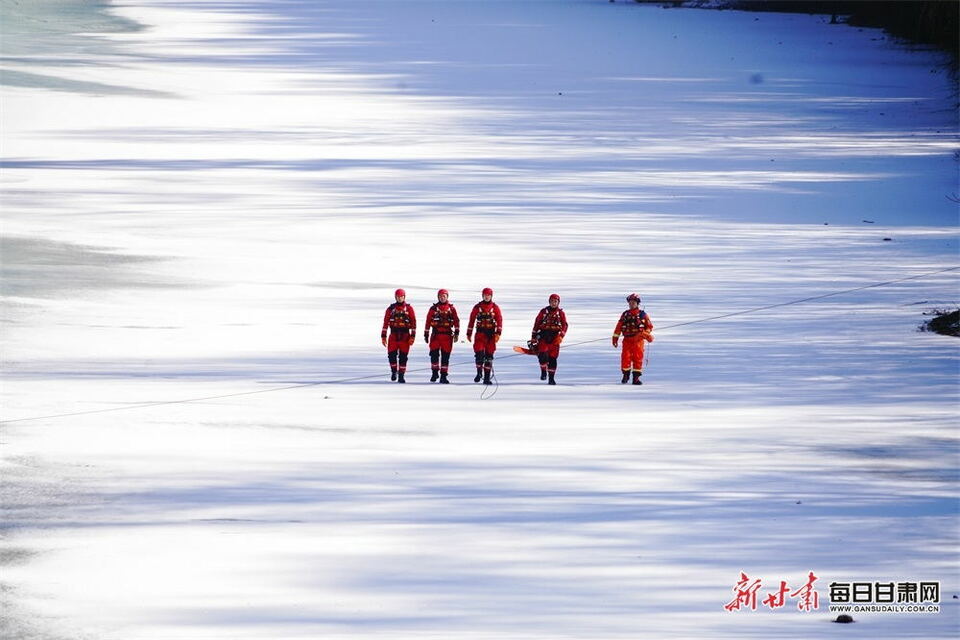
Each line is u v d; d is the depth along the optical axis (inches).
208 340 3410.4
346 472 2161.7
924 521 1903.3
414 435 2439.7
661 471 2187.5
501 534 1827.0
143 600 1557.6
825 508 1972.2
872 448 2358.5
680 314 3885.3
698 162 7623.0
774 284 4377.5
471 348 3503.9
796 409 2691.9
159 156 7377.0
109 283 4143.7
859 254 4963.1
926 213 5969.5
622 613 1513.3
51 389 2787.9
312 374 3043.8
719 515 1929.1
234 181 6550.2
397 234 5236.2
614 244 5098.4
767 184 6796.3
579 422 2564.0
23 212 5506.9
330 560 1708.9
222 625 1473.9
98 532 1823.3
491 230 5369.1
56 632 1455.5
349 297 4060.0
